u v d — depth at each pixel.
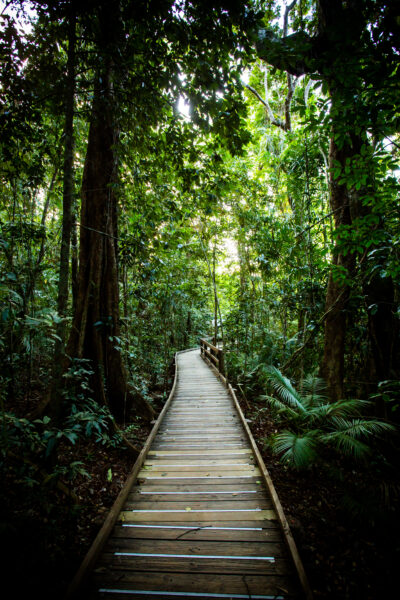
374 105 2.23
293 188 6.12
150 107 3.48
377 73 1.92
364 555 2.15
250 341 8.22
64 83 3.12
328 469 2.97
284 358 6.52
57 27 2.87
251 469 3.17
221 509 2.48
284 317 6.66
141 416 4.55
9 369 3.24
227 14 2.53
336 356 4.47
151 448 3.71
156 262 4.79
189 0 2.48
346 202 4.29
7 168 4.09
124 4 2.58
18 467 2.20
